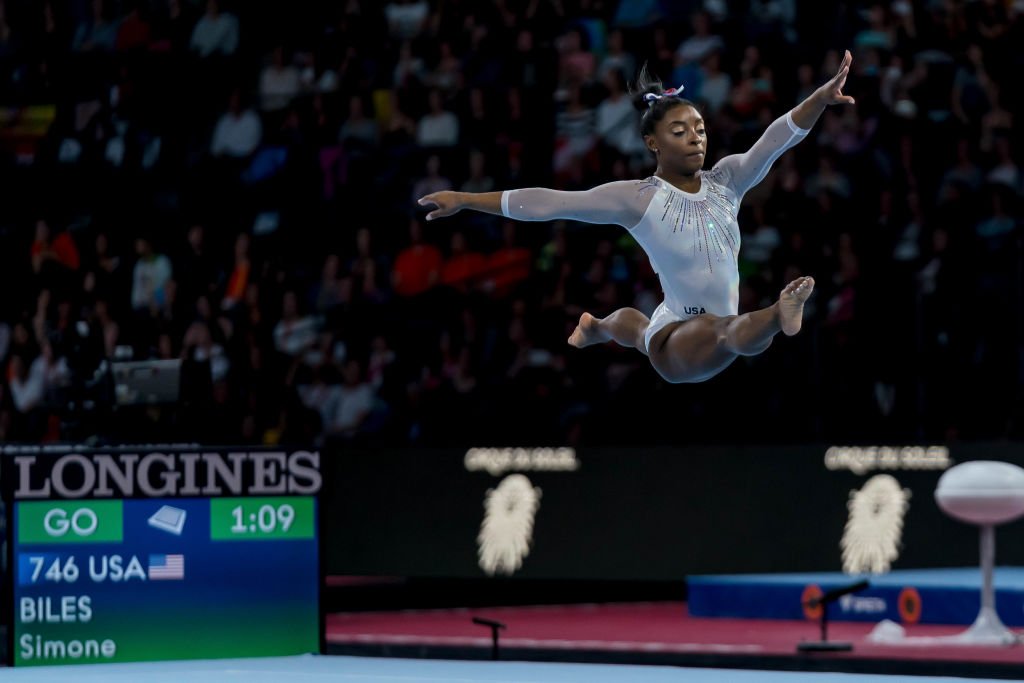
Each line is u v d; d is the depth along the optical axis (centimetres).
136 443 1714
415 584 1900
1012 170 2111
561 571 1791
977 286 1931
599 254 2117
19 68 2555
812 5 2320
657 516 1783
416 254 2191
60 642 1301
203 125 2427
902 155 2152
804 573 1742
